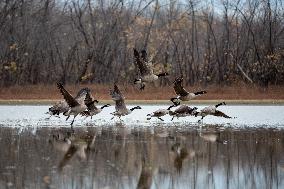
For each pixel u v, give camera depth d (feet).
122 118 120.06
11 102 168.96
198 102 170.91
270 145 79.87
